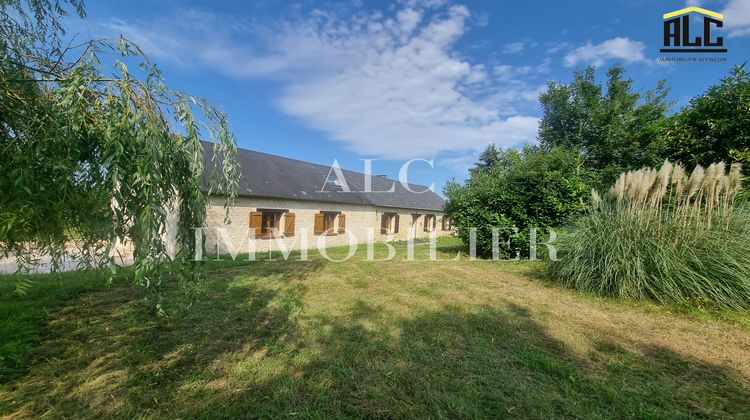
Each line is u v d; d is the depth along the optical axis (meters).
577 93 13.27
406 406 2.07
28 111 1.66
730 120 6.42
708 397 2.20
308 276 6.18
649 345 3.03
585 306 4.22
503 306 4.21
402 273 6.57
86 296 4.43
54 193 1.65
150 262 1.73
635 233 4.73
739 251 4.23
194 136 2.23
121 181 1.65
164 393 2.20
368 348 2.89
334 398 2.16
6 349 2.65
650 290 4.31
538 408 2.06
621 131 11.23
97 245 1.94
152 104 1.97
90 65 1.81
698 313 3.85
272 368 2.54
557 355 2.82
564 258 5.36
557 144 13.12
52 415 1.96
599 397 2.19
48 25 2.76
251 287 5.17
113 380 2.35
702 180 4.66
